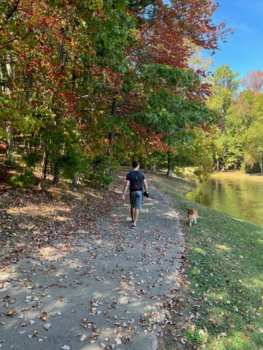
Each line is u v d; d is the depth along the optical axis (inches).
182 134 383.9
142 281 164.1
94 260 187.5
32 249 191.8
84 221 278.1
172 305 143.1
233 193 990.4
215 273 198.7
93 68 281.7
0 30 159.5
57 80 225.0
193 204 510.9
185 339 118.9
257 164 1870.1
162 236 261.6
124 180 738.8
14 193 280.7
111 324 120.3
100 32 185.9
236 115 1958.7
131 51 352.5
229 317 145.7
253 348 125.3
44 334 109.4
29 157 291.0
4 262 166.6
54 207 288.4
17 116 160.9
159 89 342.0
